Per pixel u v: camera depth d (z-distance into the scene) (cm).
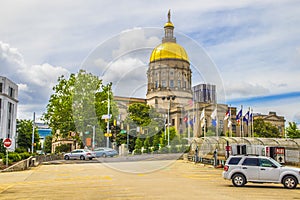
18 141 6481
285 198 1063
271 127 7125
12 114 6316
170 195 1055
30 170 2359
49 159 3722
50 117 4088
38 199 1004
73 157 3694
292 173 1380
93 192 1147
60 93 3866
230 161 1460
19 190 1248
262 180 1408
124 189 1220
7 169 2261
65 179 1681
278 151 2623
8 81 6062
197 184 1447
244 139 3088
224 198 1015
